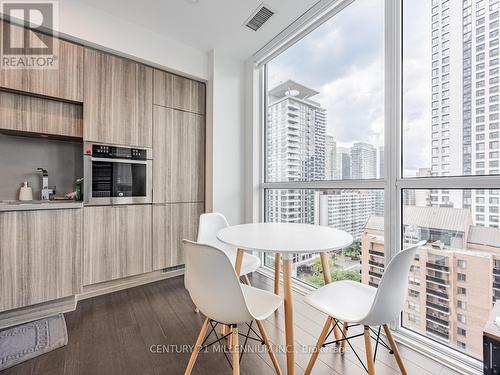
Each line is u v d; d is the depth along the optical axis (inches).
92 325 72.7
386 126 70.7
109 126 94.0
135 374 54.0
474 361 55.7
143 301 88.3
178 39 109.2
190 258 42.4
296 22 97.3
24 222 72.0
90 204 89.8
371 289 54.6
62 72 84.6
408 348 62.8
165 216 108.1
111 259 93.5
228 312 41.1
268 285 103.1
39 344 63.2
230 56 123.4
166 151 109.0
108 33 92.4
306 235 61.1
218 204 119.0
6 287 68.9
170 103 110.7
